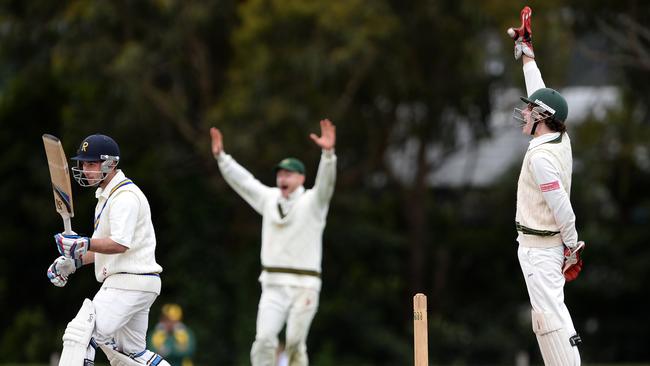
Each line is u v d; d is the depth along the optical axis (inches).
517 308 4114.2
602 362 4015.8
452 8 3309.5
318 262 1406.3
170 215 3661.4
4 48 3700.8
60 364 987.9
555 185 968.9
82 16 3314.5
